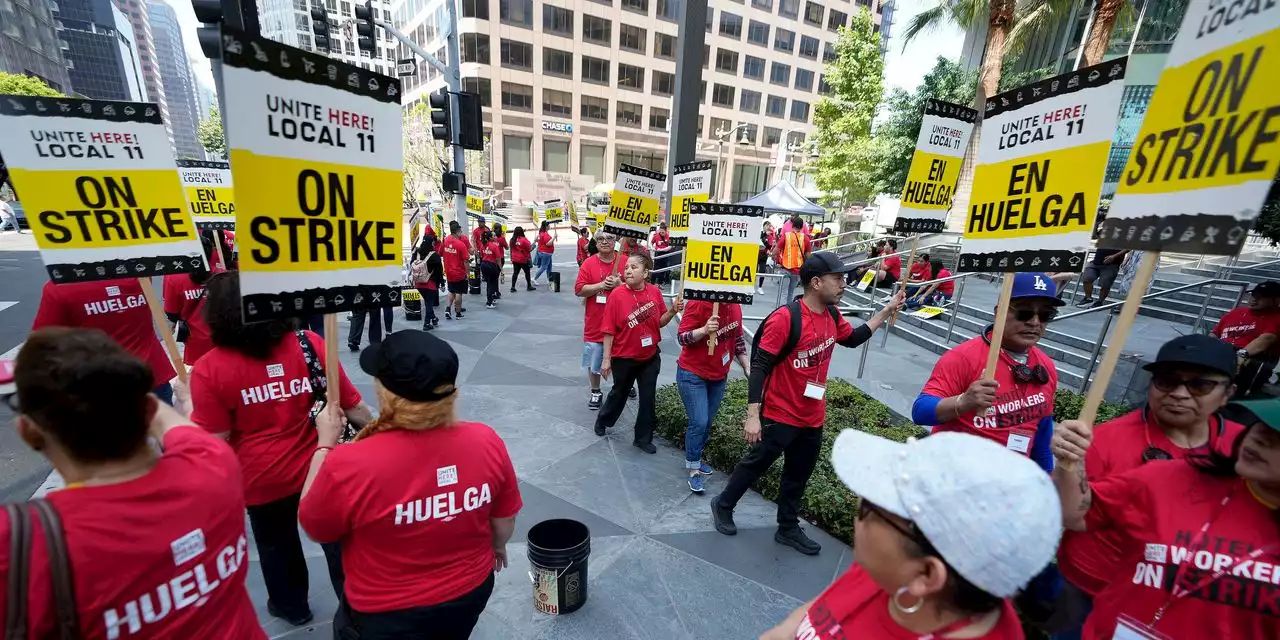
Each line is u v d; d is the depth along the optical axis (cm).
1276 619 147
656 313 489
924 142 439
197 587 133
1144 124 169
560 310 1124
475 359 764
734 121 5622
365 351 171
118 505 118
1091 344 753
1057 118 207
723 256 404
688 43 998
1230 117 146
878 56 2536
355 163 198
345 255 201
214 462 142
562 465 470
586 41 4828
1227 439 204
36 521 108
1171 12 1556
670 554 357
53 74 7744
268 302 185
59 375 110
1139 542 172
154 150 249
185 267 262
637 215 643
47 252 237
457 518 173
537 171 4866
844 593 131
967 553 96
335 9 7894
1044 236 214
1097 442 230
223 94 163
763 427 354
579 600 301
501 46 4538
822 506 389
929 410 269
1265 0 138
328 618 290
